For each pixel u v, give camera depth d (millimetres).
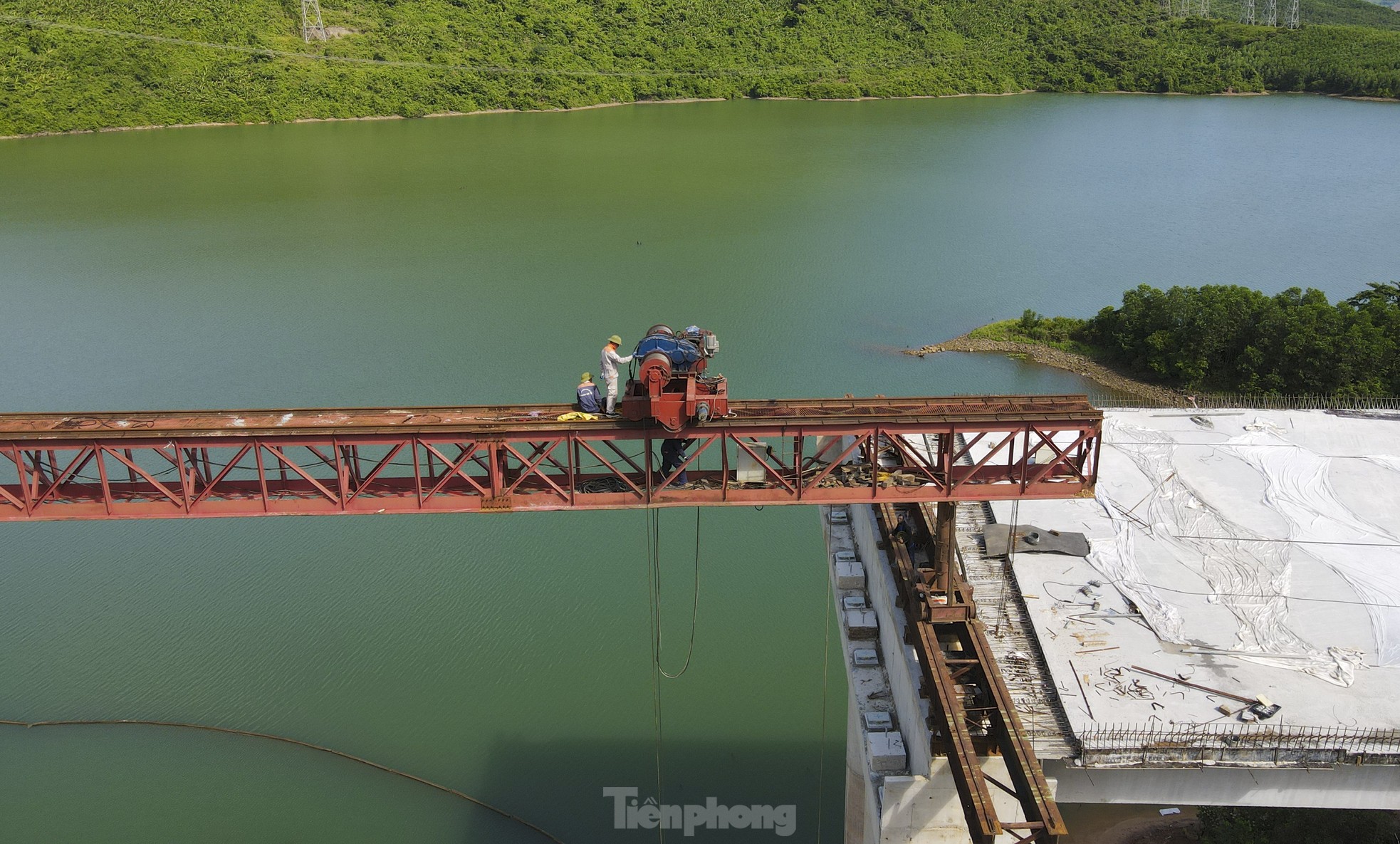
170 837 40250
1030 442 40562
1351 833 33781
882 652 34469
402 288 98875
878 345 86812
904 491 27531
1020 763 24844
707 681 47094
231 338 86438
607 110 196000
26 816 41094
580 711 45562
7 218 123938
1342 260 107125
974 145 165250
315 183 140500
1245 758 26312
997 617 31531
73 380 78062
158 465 62281
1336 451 40219
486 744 44125
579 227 119875
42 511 27734
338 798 41812
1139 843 39094
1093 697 28031
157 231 118750
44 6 170625
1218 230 118688
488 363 80688
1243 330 75938
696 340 28547
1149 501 37125
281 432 26953
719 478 29766
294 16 188250
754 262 106938
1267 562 33625
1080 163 153250
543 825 40531
